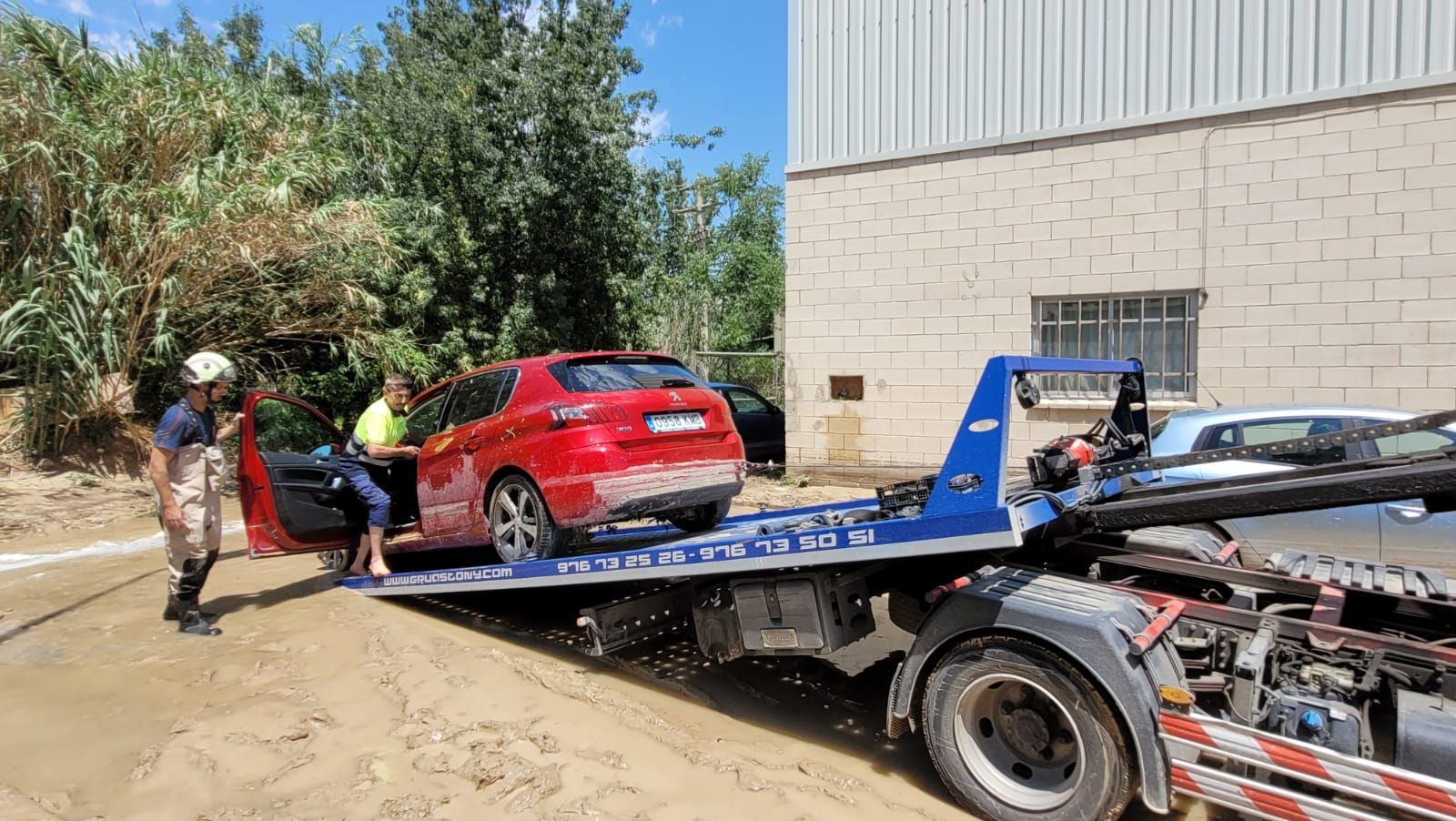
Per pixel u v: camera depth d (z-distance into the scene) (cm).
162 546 787
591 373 543
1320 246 805
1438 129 753
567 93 1288
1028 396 353
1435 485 291
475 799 329
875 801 336
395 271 1204
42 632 531
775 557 386
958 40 979
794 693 456
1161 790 287
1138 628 310
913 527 339
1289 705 291
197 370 518
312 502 624
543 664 485
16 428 1037
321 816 317
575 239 1388
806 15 1077
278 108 1158
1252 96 830
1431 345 765
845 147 1059
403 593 588
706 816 318
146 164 1038
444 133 1258
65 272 929
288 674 458
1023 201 949
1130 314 911
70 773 348
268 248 1054
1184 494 366
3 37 965
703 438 554
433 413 642
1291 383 826
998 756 331
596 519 495
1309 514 556
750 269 2688
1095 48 904
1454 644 347
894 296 1037
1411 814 248
